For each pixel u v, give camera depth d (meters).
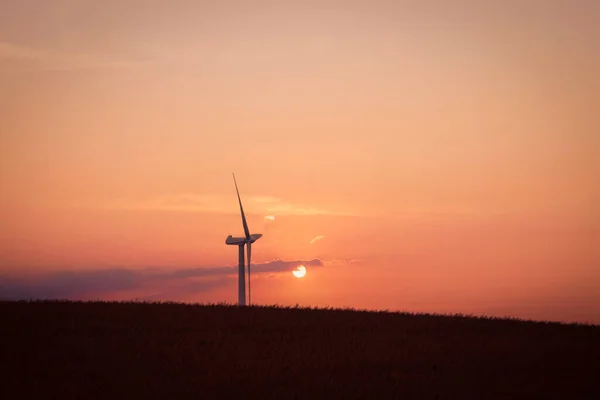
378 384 31.30
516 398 29.48
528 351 38.09
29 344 38.00
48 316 45.62
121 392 29.86
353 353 37.22
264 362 35.12
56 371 32.97
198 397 29.20
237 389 30.38
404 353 37.22
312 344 39.38
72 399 28.88
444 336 42.22
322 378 32.19
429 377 32.56
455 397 29.48
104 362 34.78
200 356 36.25
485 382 31.73
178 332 42.16
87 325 43.25
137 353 36.66
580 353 37.84
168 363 34.75
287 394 29.62
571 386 31.36
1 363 34.19
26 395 29.28
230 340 40.19
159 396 29.28
